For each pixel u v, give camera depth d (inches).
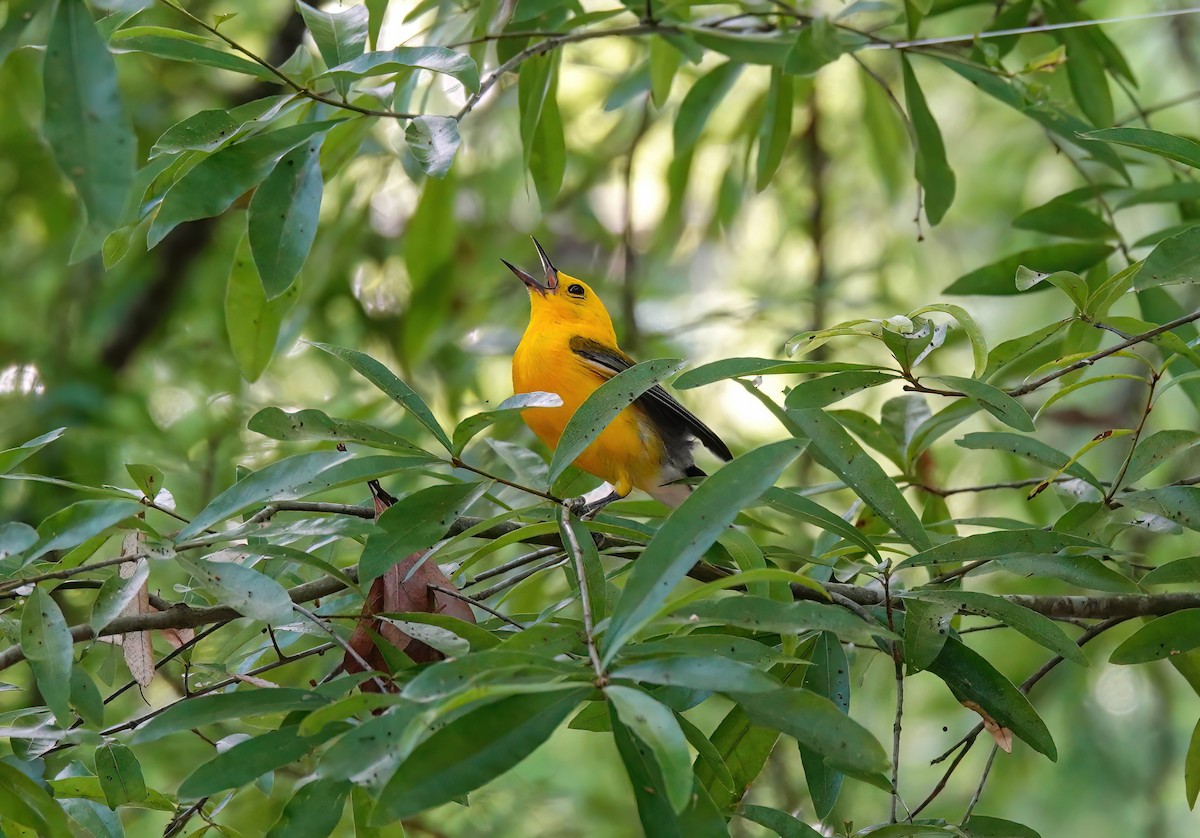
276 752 220.1
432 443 615.8
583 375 462.3
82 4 220.4
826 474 634.2
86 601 442.9
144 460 533.0
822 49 389.7
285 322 565.0
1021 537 283.1
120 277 645.3
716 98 474.9
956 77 710.5
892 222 737.6
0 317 645.9
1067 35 441.4
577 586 268.7
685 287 734.5
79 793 279.3
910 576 450.3
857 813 591.5
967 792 608.1
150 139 604.7
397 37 504.7
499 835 519.5
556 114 435.5
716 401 672.4
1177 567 282.5
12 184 638.5
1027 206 690.8
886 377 278.2
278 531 243.8
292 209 278.1
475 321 655.8
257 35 651.5
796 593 312.8
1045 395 633.0
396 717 194.2
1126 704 617.6
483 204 673.6
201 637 298.4
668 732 178.5
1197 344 277.3
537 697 195.0
